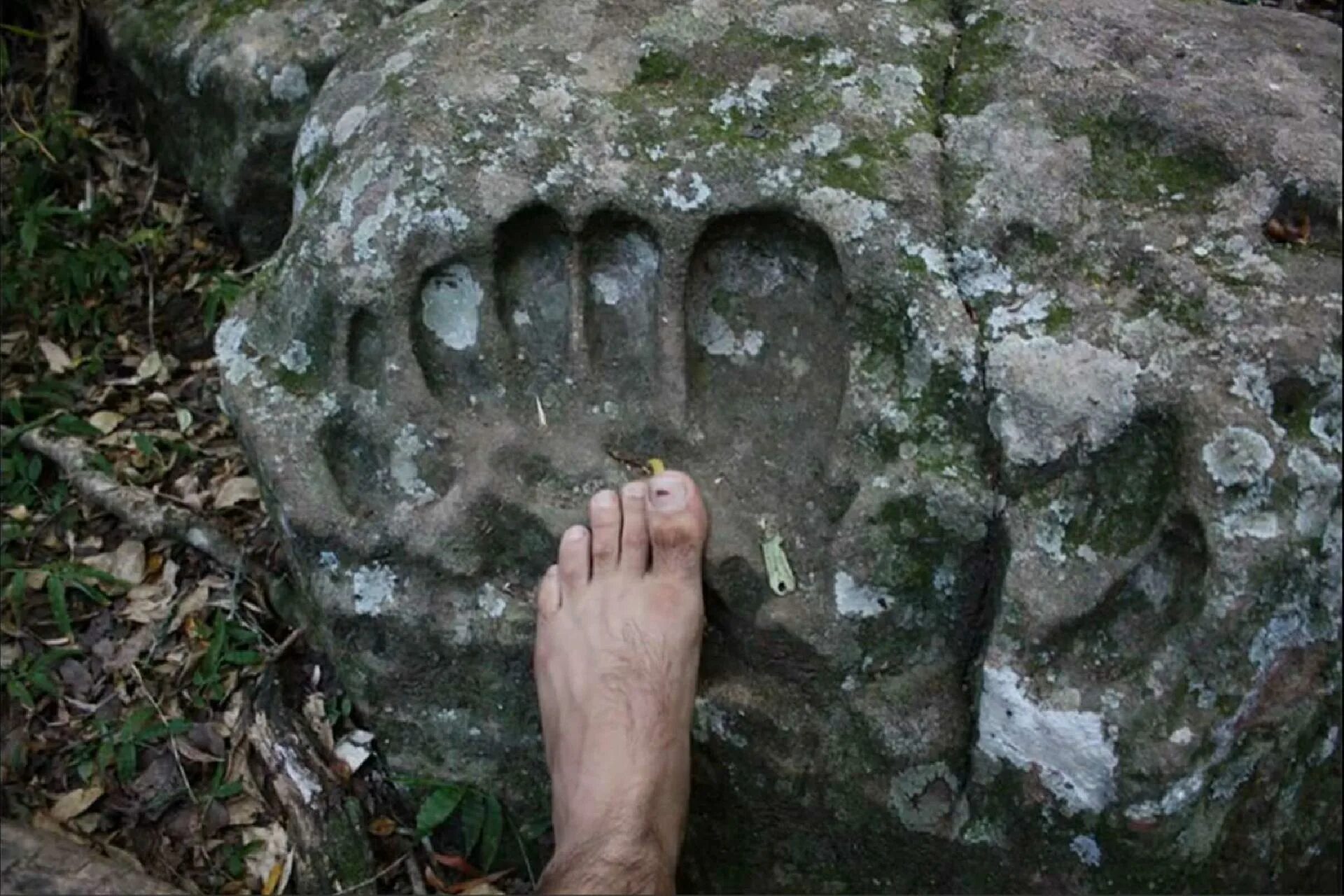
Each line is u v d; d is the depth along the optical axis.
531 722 1.83
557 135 1.71
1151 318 1.55
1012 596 1.56
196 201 2.78
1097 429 1.53
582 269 1.72
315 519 1.75
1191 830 1.55
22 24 2.96
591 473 1.73
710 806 1.79
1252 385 1.50
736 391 1.72
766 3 1.81
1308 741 1.57
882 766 1.67
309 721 2.00
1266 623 1.49
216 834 1.96
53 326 2.56
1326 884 1.68
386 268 1.71
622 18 1.82
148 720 2.05
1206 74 1.70
